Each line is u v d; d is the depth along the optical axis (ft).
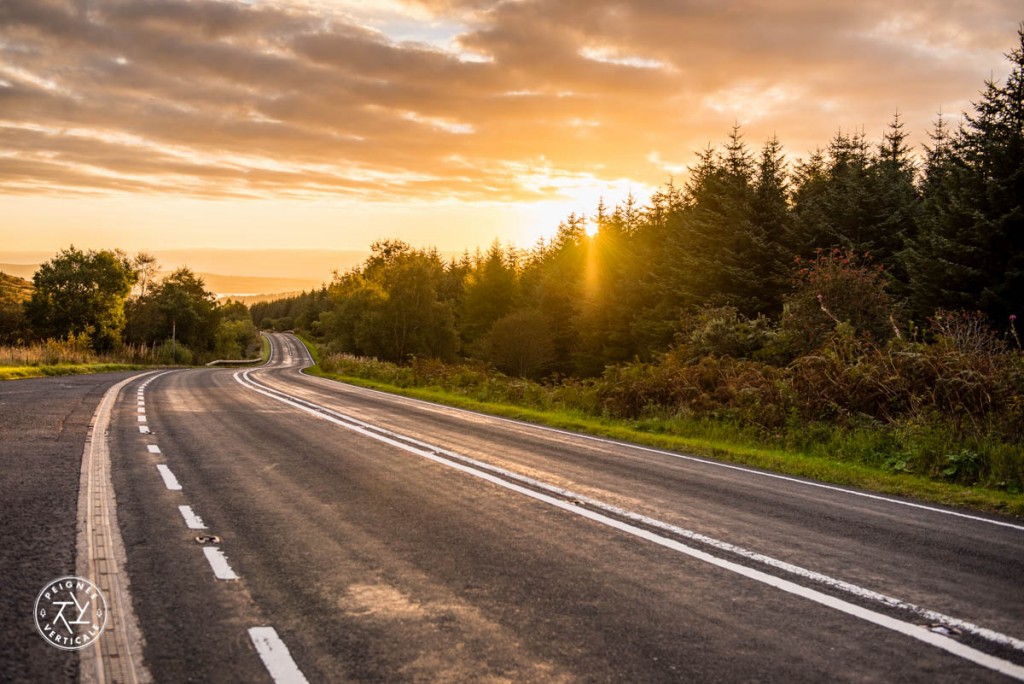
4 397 52.80
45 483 23.58
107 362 139.74
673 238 167.84
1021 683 11.51
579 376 190.29
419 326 270.46
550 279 237.45
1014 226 80.69
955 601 15.29
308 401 63.52
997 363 40.70
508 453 35.60
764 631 13.35
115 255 273.13
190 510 21.24
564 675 11.34
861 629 13.57
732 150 145.59
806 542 19.92
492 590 15.24
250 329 502.38
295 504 22.56
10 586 14.24
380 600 14.47
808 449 41.86
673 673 11.50
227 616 13.37
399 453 33.99
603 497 25.25
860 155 146.30
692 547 18.95
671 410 55.16
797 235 121.29
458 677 11.18
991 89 89.61
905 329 65.72
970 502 27.55
